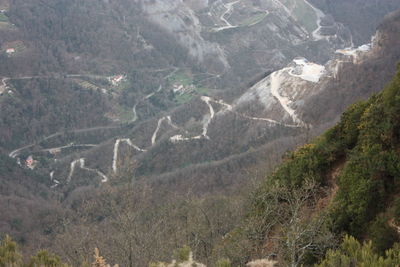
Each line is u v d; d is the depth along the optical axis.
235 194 63.31
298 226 23.83
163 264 20.42
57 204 99.81
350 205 24.69
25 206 91.00
